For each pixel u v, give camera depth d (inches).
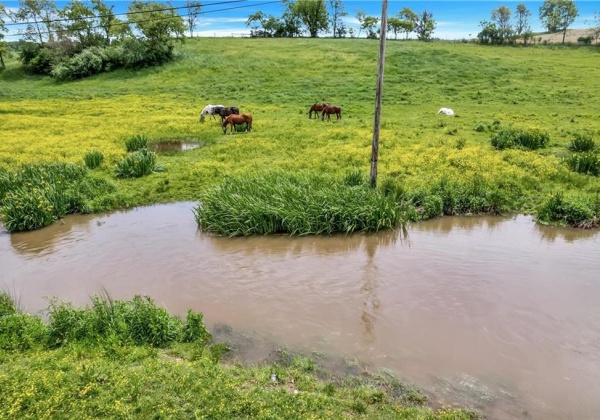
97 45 2427.4
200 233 514.0
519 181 627.2
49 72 2266.2
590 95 1382.9
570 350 290.7
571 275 395.2
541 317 328.2
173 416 218.4
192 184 671.8
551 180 643.5
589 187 608.4
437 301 354.3
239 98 1549.0
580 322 321.1
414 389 254.4
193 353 283.3
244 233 499.2
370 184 574.6
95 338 291.4
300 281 394.9
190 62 2138.3
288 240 488.7
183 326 308.8
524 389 255.3
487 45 2635.3
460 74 1749.5
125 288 388.8
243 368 272.8
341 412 227.3
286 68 1967.3
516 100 1379.2
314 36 3700.8
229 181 586.9
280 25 3681.1
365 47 2329.0
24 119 1200.2
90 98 1622.8
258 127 1075.3
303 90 1620.3
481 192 573.0
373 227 503.8
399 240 485.4
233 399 231.0
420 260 433.1
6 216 525.7
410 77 1739.7
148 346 286.2
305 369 271.4
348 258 442.3
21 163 737.0
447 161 726.5
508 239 482.6
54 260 449.7
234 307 352.8
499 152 786.8
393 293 369.4
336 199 517.0
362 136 936.9
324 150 827.4
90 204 589.9
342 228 501.7
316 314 339.9
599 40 2950.3
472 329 315.6
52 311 327.3
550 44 2647.6
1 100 1599.4
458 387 257.1
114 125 1127.0
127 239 499.8
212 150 860.6
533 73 1721.2
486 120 1109.7
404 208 540.1
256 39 2829.7
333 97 1510.8
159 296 373.4
